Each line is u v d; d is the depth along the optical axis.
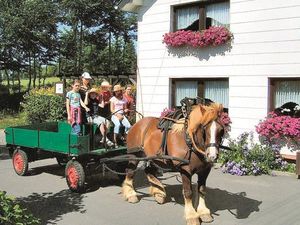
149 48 14.33
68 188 9.10
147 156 7.56
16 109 27.19
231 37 12.16
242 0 11.90
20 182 9.67
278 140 11.11
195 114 6.52
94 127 9.25
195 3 13.23
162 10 13.91
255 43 11.66
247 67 11.86
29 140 9.84
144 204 7.88
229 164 10.52
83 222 6.91
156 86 14.17
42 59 28.14
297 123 10.62
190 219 6.60
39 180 9.87
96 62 32.97
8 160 12.54
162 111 13.78
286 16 11.05
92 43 31.73
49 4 25.97
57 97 18.45
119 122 9.41
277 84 11.44
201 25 13.13
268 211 7.41
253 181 9.66
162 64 13.97
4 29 24.94
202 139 6.39
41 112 18.44
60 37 28.48
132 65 33.66
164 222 6.87
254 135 11.66
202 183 6.95
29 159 10.38
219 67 12.48
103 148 9.15
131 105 10.55
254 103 11.73
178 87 13.78
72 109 9.16
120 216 7.20
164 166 7.23
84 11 28.02
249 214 7.25
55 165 11.57
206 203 7.91
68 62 31.52
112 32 31.38
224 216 7.14
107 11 29.19
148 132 7.71
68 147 8.70
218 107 6.28
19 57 27.39
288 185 9.27
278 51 11.23
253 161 10.58
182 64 13.42
